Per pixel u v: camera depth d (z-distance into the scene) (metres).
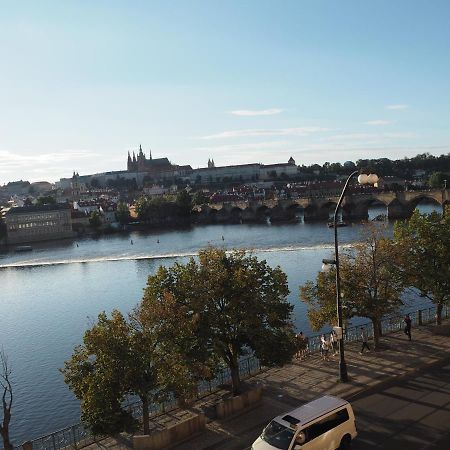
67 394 65.75
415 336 48.03
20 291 146.88
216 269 38.31
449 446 28.17
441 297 48.78
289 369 42.09
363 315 44.91
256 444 27.11
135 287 135.75
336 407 28.52
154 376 31.89
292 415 27.92
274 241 187.25
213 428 33.00
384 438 29.61
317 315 46.47
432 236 49.66
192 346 35.69
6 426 33.72
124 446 32.62
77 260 196.62
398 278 47.19
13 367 78.75
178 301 37.00
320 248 160.25
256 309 36.84
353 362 42.28
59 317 111.38
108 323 32.28
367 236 55.34
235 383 37.88
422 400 34.12
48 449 40.78
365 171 34.97
